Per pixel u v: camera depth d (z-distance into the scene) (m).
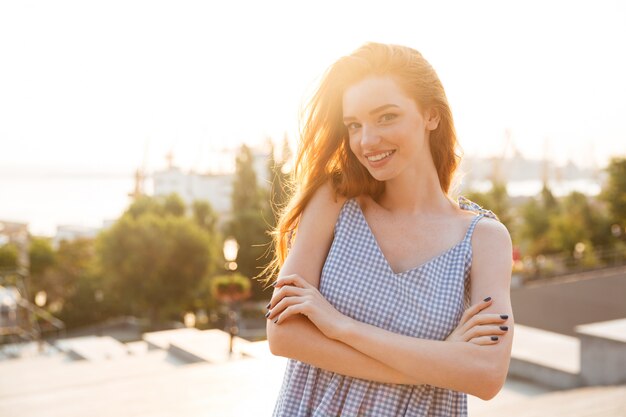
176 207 35.19
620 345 4.91
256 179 33.97
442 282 1.21
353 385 1.19
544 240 27.80
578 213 27.56
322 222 1.29
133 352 11.68
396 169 1.20
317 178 1.32
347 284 1.22
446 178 1.34
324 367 1.17
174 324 29.48
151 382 5.39
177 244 29.55
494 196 28.23
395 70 1.18
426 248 1.25
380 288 1.21
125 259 29.39
